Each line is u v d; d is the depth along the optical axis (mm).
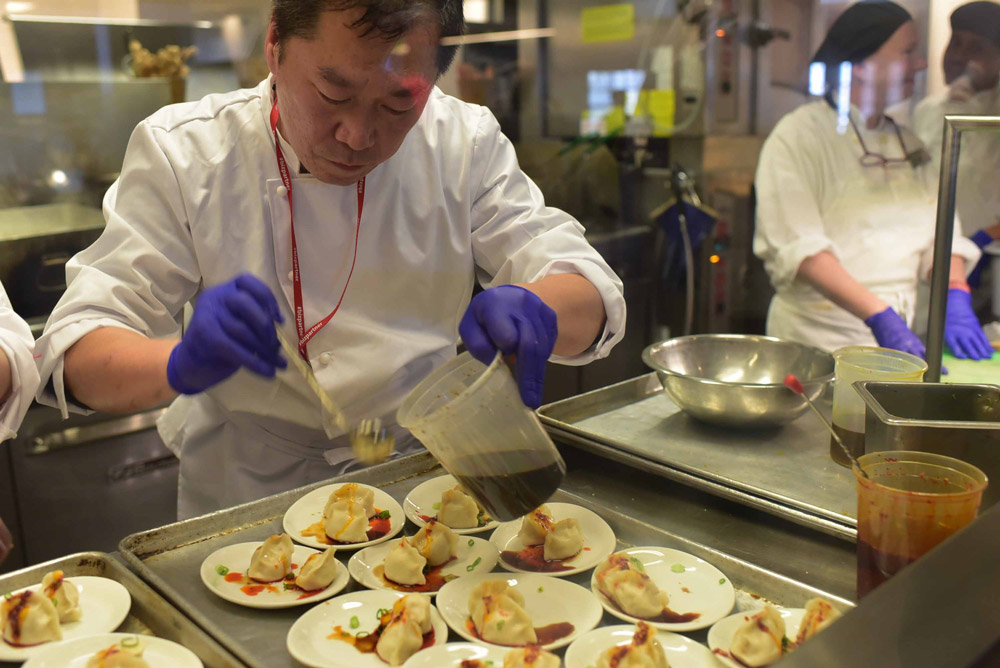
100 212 2195
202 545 938
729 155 3154
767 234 2266
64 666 718
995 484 886
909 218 2197
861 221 2211
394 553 885
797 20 2881
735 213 3205
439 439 806
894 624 563
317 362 1196
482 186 1283
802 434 1199
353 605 833
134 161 1179
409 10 851
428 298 1271
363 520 962
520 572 896
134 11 2314
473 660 745
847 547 942
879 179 2195
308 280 1193
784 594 829
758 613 754
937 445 901
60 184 2230
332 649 768
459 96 2848
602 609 824
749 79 3047
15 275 1930
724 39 3029
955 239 1929
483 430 802
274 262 1193
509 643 774
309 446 1279
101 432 1990
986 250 1945
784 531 985
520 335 854
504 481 830
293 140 1017
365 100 909
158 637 773
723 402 1148
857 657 531
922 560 637
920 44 2299
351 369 1194
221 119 1192
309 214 1174
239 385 1207
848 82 2172
